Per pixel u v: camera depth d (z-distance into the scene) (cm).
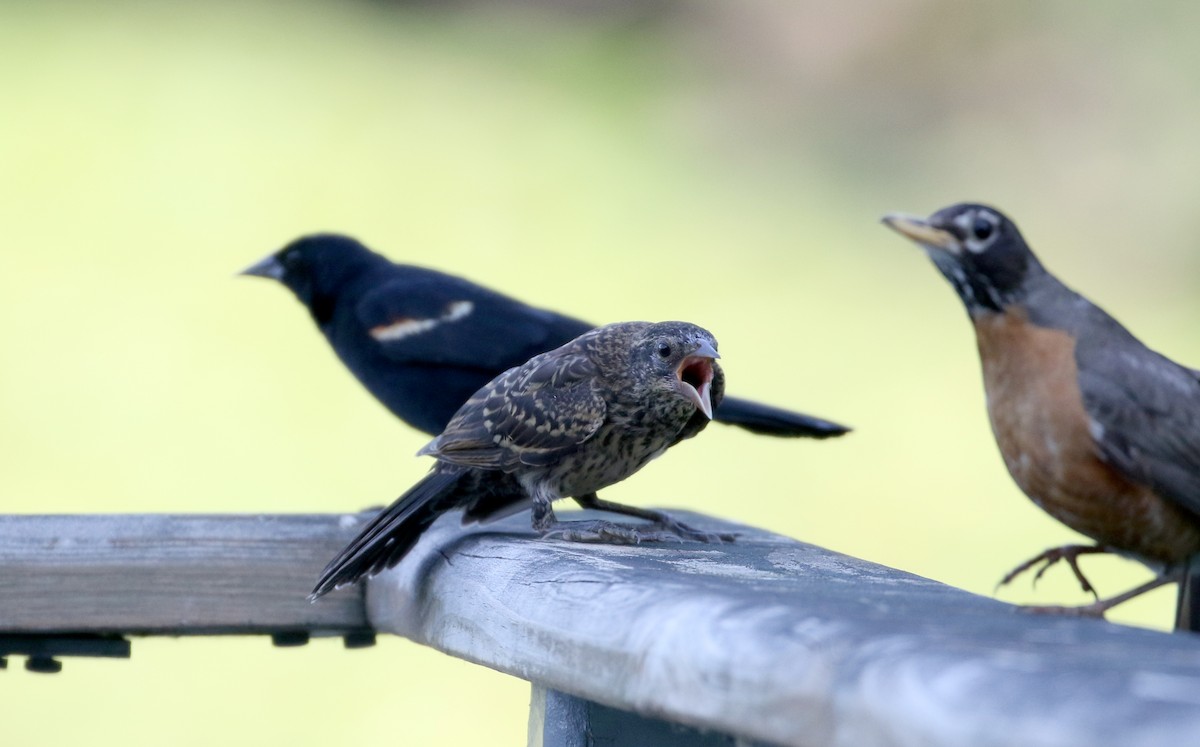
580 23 2731
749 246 2080
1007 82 2370
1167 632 333
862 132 2395
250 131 2253
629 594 386
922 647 293
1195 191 2184
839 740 296
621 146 2323
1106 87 2300
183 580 523
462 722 1114
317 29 2658
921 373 1748
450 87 2478
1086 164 2253
